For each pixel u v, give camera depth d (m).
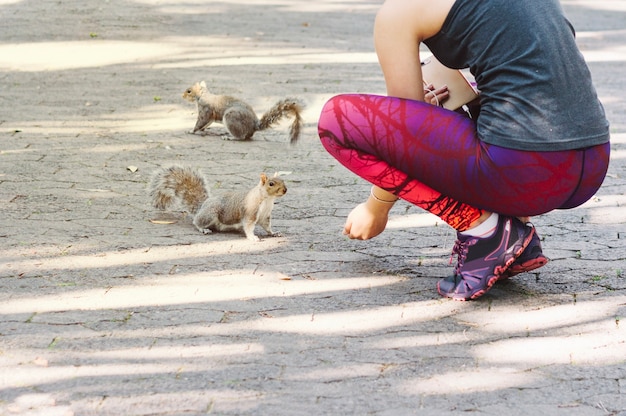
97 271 3.87
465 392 2.84
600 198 5.00
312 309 3.50
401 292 3.67
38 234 4.32
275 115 6.38
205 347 3.15
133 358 3.06
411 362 3.05
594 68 8.87
